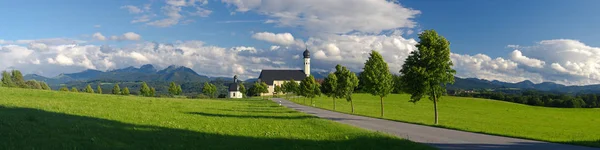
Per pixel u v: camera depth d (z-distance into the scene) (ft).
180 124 79.00
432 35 120.37
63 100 135.44
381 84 157.58
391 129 93.45
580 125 176.35
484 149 61.67
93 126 61.31
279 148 53.52
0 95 127.65
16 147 40.06
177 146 49.55
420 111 243.40
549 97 471.62
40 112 79.20
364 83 162.30
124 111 105.50
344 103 319.88
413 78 120.16
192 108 150.20
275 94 572.10
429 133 84.69
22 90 155.63
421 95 121.80
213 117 108.06
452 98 392.47
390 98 401.90
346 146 57.26
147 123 75.15
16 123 55.57
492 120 180.45
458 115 215.31
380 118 139.64
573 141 75.20
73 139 47.26
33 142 43.39
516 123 165.78
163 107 143.02
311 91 276.41
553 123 181.78
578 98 443.73
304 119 113.80
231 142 56.85
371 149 55.36
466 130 92.58
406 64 123.75
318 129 83.56
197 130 69.62
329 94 211.41
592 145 69.72
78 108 101.96
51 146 42.27
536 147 65.51
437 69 117.60
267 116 124.47
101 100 154.30
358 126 100.27
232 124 88.02
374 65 160.45
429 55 118.32
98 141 47.37
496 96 518.37
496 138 77.30
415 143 62.90
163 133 60.90
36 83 414.82
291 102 311.47
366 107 269.23
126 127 64.75
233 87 627.87
